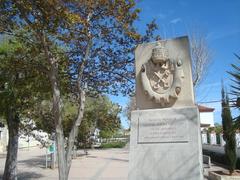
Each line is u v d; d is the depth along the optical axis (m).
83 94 9.12
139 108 8.62
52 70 8.97
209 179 15.97
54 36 9.23
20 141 50.88
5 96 11.60
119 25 9.31
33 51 9.68
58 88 9.11
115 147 52.56
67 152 8.67
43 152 43.16
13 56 10.64
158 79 8.45
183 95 8.20
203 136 31.31
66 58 9.91
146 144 8.08
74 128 8.83
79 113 8.94
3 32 9.22
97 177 17.45
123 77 10.37
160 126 8.08
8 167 12.73
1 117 13.41
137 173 7.96
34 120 13.32
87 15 8.81
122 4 8.83
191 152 7.63
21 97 11.89
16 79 11.51
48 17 8.23
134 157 8.09
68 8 8.32
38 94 12.12
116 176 17.78
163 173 7.73
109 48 9.94
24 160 29.11
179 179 7.55
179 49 8.44
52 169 21.52
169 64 8.44
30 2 8.12
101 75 10.32
